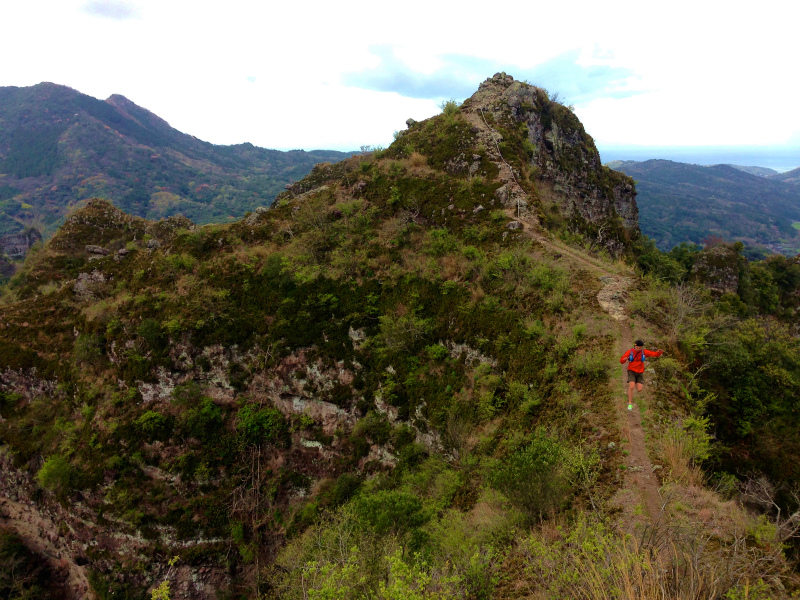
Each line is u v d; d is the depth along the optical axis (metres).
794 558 9.05
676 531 8.45
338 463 24.88
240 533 24.58
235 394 28.00
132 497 25.66
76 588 26.92
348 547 14.26
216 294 29.50
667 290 19.61
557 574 8.84
